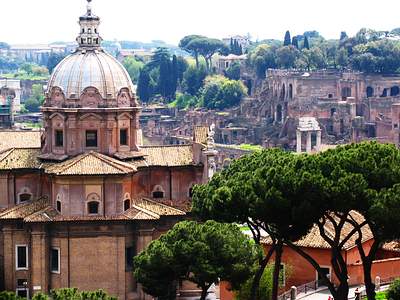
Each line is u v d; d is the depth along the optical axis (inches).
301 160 5216.5
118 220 7185.0
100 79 7529.5
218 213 5556.1
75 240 7199.8
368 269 5231.3
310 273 7209.6
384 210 4694.9
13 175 7578.7
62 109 7450.8
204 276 5408.5
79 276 7214.6
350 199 4837.6
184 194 7815.0
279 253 5502.0
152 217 7253.9
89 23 7706.7
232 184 5551.2
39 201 7500.0
